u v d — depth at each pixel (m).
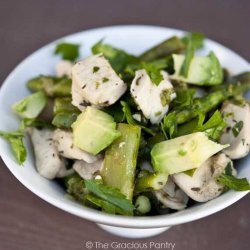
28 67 0.33
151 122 0.28
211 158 0.27
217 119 0.27
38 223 0.30
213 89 0.31
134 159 0.26
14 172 0.26
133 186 0.26
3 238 0.29
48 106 0.31
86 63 0.29
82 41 0.35
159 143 0.27
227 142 0.28
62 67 0.33
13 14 0.43
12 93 0.31
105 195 0.25
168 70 0.32
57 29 0.42
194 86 0.32
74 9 0.44
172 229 0.30
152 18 0.43
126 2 0.45
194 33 0.34
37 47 0.40
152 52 0.33
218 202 0.25
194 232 0.30
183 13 0.44
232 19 0.43
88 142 0.27
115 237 0.30
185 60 0.31
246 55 0.40
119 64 0.32
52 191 0.26
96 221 0.24
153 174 0.26
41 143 0.29
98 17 0.43
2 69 0.38
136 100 0.27
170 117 0.27
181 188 0.27
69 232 0.30
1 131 0.28
